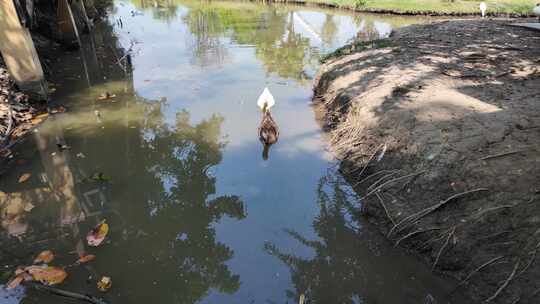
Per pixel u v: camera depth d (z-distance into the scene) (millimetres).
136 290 4234
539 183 4566
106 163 6730
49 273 4340
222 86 10305
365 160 6410
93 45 14758
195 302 4109
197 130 7895
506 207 4465
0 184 6109
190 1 27703
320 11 23516
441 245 4574
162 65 12164
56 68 11719
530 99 6629
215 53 13508
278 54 13422
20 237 5031
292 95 9758
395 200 5379
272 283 4379
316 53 13555
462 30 13781
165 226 5262
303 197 5871
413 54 10164
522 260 4031
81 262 4586
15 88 8594
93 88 10156
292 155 6996
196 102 9258
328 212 5562
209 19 20375
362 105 7500
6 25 7840
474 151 5332
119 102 9242
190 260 4680
